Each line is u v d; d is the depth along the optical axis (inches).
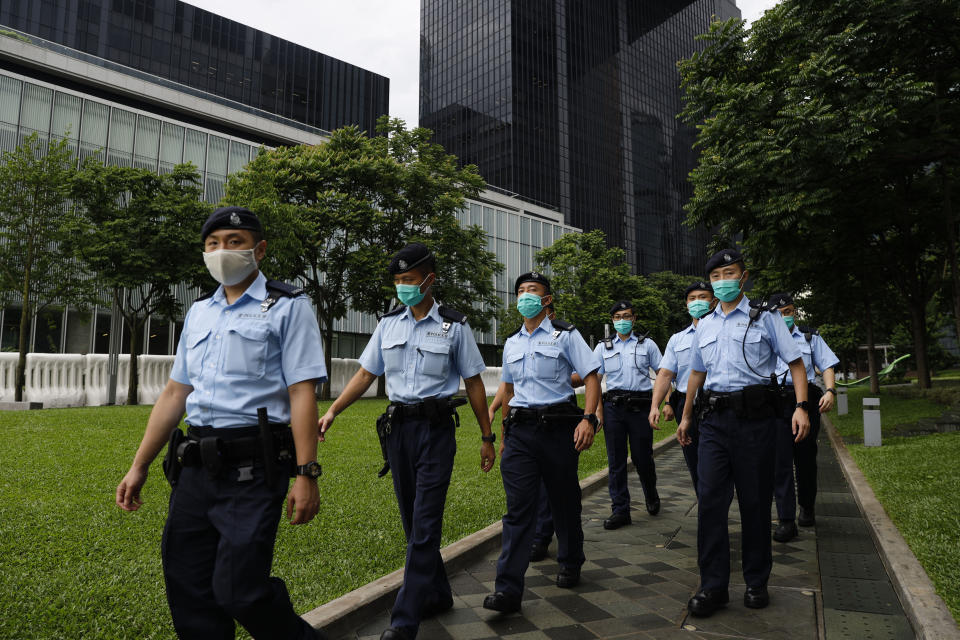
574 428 146.0
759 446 134.9
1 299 645.9
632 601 137.8
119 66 1202.0
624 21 3353.8
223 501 77.6
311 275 1136.8
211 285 701.9
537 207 2097.7
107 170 658.2
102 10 1977.1
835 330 1809.8
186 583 78.7
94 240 634.2
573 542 147.3
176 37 2135.8
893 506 209.8
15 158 620.4
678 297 2283.5
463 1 2979.8
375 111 2689.5
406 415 123.4
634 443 221.3
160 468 249.3
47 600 120.0
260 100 2330.2
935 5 402.9
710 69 514.3
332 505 207.3
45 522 170.2
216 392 81.4
